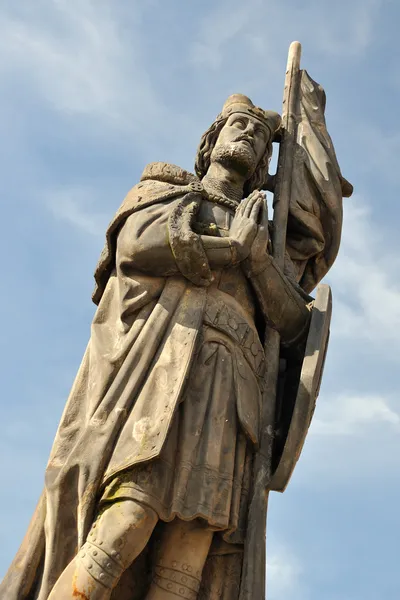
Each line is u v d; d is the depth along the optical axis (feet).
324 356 20.86
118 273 20.13
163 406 18.52
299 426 19.51
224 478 18.72
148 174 21.22
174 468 18.47
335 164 24.26
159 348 19.34
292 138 24.07
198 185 20.90
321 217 23.71
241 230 20.48
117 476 18.01
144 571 18.92
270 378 20.49
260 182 23.03
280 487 19.38
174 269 19.94
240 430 19.47
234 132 22.70
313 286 23.94
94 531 17.74
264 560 18.72
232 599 18.84
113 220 20.48
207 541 18.69
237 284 20.67
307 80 25.16
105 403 18.69
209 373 19.51
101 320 20.16
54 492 18.16
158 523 18.88
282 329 21.15
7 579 18.48
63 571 17.72
